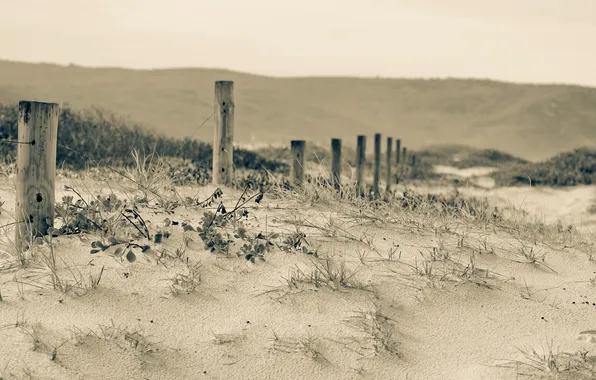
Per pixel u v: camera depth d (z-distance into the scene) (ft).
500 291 19.90
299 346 16.70
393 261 20.88
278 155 100.94
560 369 16.29
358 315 18.06
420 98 286.25
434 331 17.88
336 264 20.39
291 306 18.24
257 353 16.44
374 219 23.89
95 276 18.72
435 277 20.07
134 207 23.39
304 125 229.04
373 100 283.38
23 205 20.61
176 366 15.87
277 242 21.42
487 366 16.56
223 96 33.78
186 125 193.26
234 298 18.48
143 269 19.24
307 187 27.04
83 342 16.08
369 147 197.16
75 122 72.95
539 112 261.85
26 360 15.26
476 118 266.16
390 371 16.24
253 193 29.40
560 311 19.15
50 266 18.90
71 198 22.79
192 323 17.37
